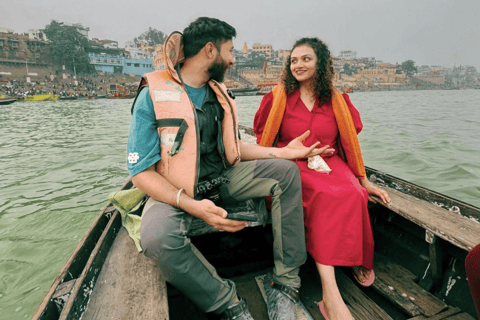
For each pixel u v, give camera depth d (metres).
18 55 73.38
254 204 1.77
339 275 1.85
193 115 1.31
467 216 1.73
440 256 1.66
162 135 1.31
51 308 1.18
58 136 14.74
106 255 1.53
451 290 1.64
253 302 1.63
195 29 1.36
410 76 177.25
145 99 1.32
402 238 2.01
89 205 5.82
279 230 1.48
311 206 1.68
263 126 2.26
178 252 1.20
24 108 40.06
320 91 2.00
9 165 9.03
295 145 1.77
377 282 1.77
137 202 1.80
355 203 1.59
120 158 9.59
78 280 1.22
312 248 1.65
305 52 1.90
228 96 1.50
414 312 1.55
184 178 1.32
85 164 8.97
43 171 8.33
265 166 1.50
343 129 2.01
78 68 81.69
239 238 2.04
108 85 81.12
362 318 1.54
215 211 1.26
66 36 81.00
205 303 1.30
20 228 4.91
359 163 2.03
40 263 3.93
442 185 5.80
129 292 1.27
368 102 41.81
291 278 1.48
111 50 90.75
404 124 15.45
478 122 16.45
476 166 7.01
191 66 1.42
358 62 168.88
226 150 1.54
